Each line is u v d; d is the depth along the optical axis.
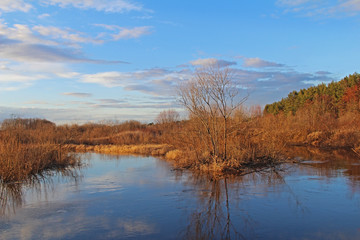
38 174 16.39
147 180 14.55
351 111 42.16
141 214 9.32
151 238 7.46
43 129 28.28
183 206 10.08
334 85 62.41
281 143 21.77
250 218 8.73
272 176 14.73
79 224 8.51
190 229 8.02
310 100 64.00
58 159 19.59
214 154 17.45
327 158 20.95
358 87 51.00
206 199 10.87
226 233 7.69
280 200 10.48
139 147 29.30
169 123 38.38
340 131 30.56
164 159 22.75
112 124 45.47
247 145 19.38
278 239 7.26
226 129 17.88
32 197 11.60
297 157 21.59
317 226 8.01
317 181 13.34
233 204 10.16
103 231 7.96
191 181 14.03
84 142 36.88
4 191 12.68
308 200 10.40
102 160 23.00
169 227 8.19
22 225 8.48
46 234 7.80
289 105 72.44
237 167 16.52
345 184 12.66
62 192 12.37
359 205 9.73
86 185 13.66
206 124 17.39
